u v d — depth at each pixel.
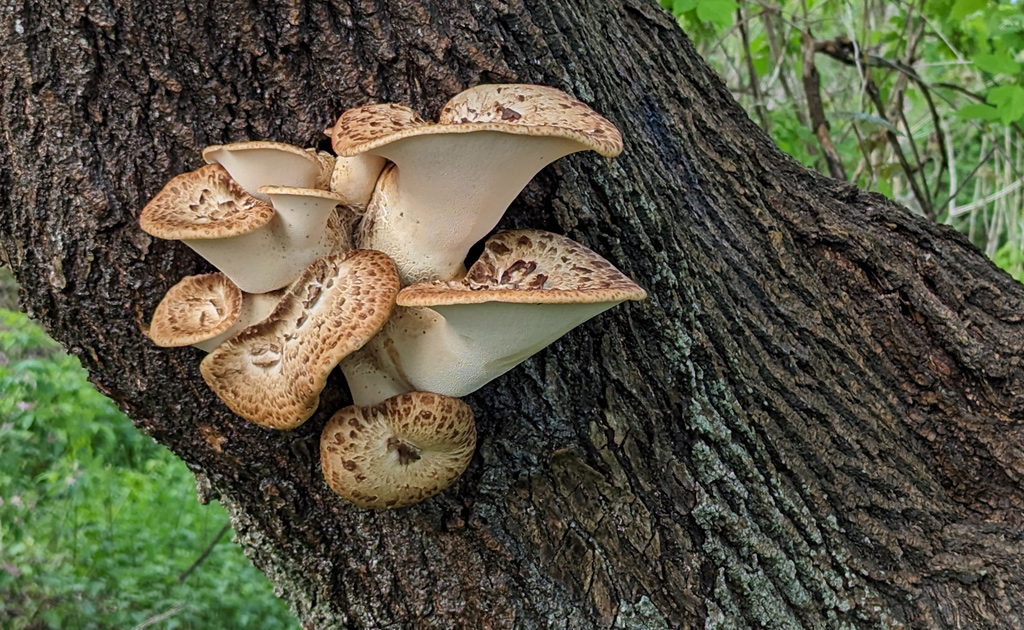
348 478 1.30
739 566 1.41
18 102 1.24
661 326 1.36
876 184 2.97
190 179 1.27
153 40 1.24
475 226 1.27
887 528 1.47
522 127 1.19
